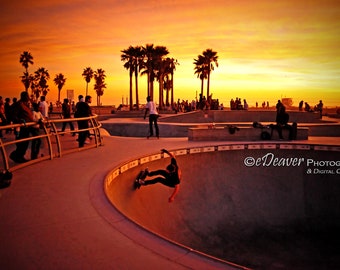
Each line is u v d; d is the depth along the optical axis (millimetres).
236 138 14953
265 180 13469
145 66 52562
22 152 8102
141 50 51594
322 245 11570
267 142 13930
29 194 5762
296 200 13312
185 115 29172
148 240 3932
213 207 12305
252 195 13133
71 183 6512
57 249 3654
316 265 10062
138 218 8688
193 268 3273
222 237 11453
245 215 12625
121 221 4543
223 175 13008
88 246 3746
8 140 12734
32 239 3912
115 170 7941
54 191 5965
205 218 11836
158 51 51719
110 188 7398
